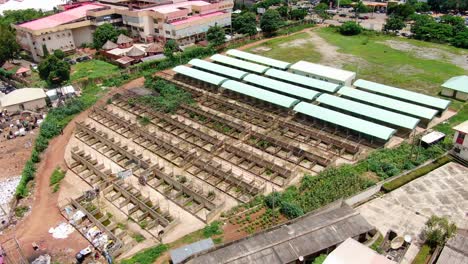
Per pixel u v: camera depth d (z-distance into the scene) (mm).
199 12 137625
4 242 48469
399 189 53469
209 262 39594
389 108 73500
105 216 51375
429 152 61562
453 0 167125
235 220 49969
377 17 167000
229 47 123438
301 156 62438
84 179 59781
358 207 50406
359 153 62812
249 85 86438
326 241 41500
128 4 143125
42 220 51938
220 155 64625
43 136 71875
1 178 61531
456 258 38469
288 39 131250
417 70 98938
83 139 71500
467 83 81875
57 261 44750
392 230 45812
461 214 48594
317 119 73188
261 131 71500
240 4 184250
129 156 63812
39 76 103125
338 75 87562
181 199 54625
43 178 61375
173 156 63562
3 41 108938
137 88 92438
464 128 58156
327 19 162000
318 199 51188
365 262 37094
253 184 56219
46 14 147125
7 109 81875
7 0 182750
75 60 114062
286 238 41750
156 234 48531
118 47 118500
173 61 108688
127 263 43281
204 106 82500
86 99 87125
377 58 109375
